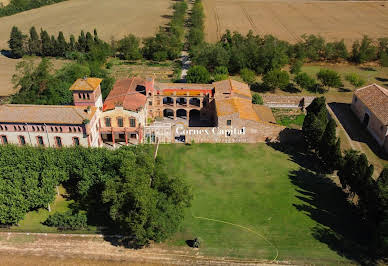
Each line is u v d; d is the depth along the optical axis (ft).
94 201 247.09
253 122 309.42
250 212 237.86
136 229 195.93
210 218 232.73
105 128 306.55
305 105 387.34
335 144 263.90
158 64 537.65
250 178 272.51
